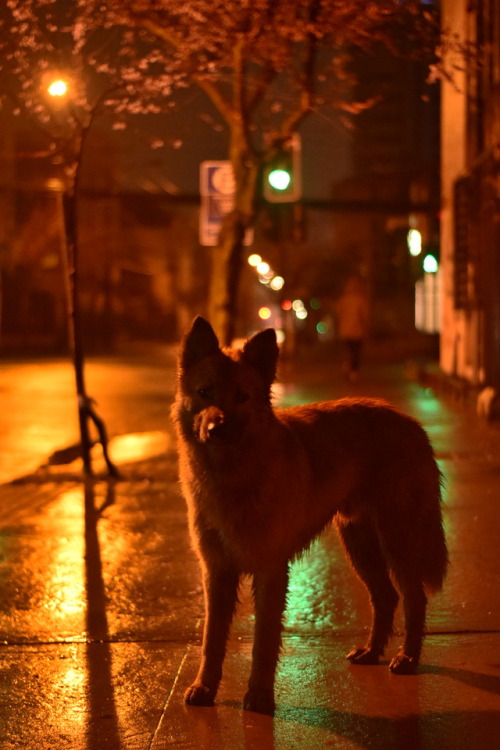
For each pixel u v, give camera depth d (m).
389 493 6.23
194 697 5.59
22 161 58.25
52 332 70.69
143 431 18.72
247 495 5.43
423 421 18.38
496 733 5.13
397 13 12.56
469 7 18.98
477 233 21.69
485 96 20.12
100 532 9.97
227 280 16.30
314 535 6.23
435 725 5.25
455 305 24.44
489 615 7.12
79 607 7.50
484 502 10.98
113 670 6.17
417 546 6.25
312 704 5.58
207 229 18.92
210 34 13.15
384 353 54.88
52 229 63.75
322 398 23.56
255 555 5.50
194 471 5.52
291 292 56.81
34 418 20.94
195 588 7.98
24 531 10.02
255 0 12.37
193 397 5.43
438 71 12.63
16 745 5.09
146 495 11.99
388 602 6.39
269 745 5.04
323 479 5.97
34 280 66.06
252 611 7.52
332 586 8.03
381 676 6.02
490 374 20.33
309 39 13.12
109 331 72.62
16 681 6.00
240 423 5.29
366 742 5.05
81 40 12.99
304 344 61.47
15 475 13.80
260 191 15.91
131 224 80.75
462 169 23.58
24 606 7.53
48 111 13.36
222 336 16.31
